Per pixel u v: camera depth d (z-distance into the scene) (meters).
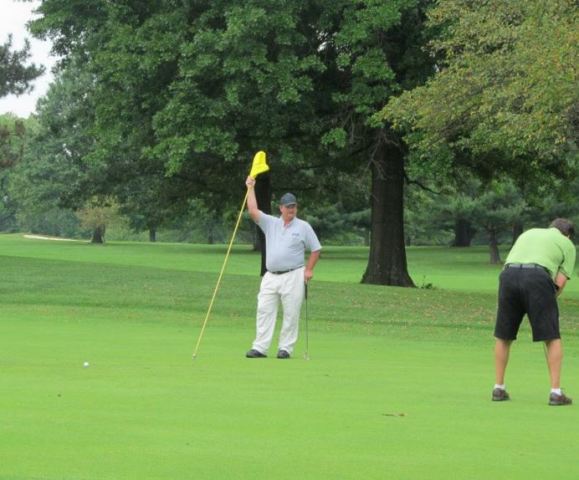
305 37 40.34
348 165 49.16
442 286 63.22
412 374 16.14
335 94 40.22
